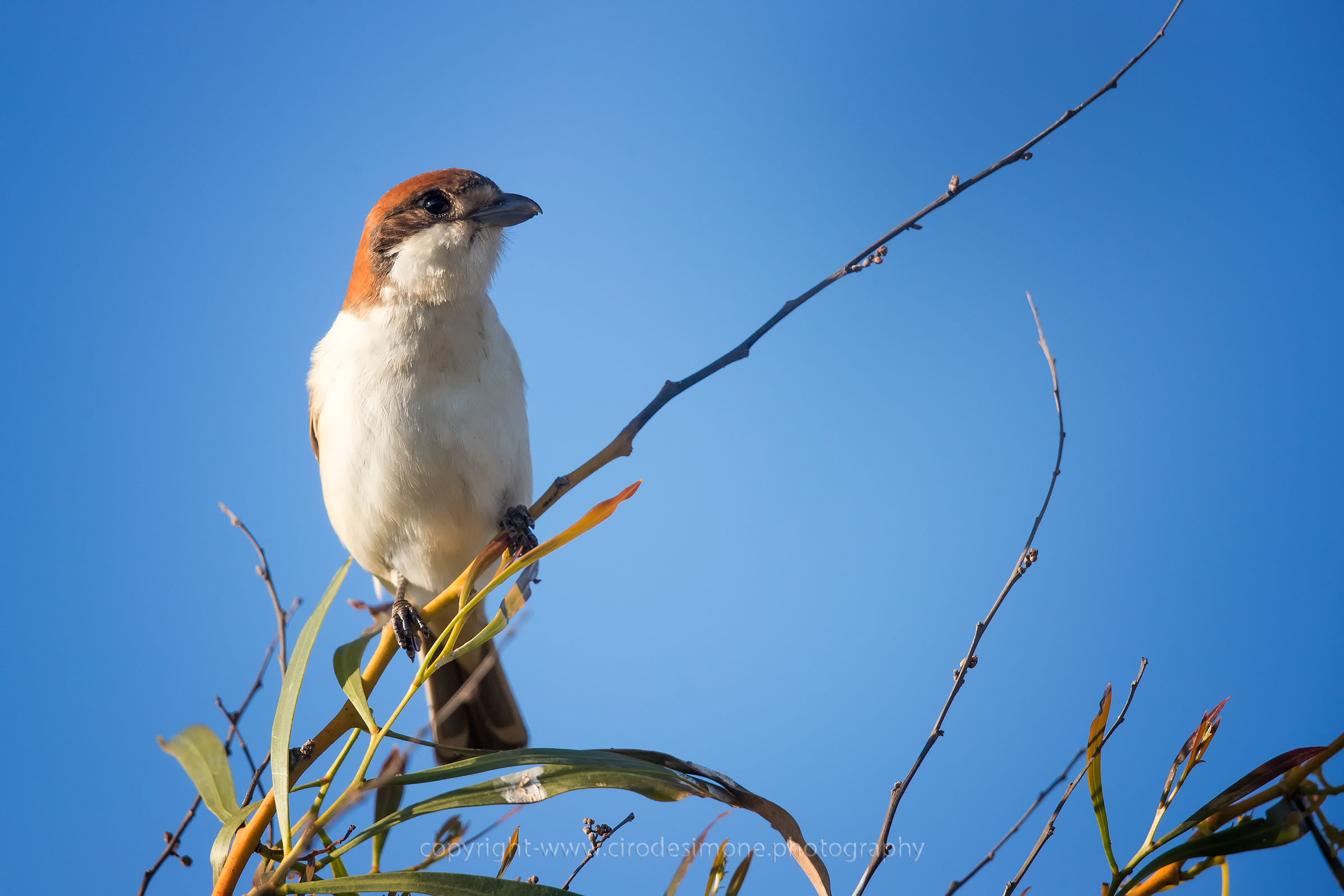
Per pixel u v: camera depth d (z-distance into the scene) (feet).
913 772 18.37
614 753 15.31
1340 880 12.80
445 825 16.60
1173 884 14.07
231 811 14.83
